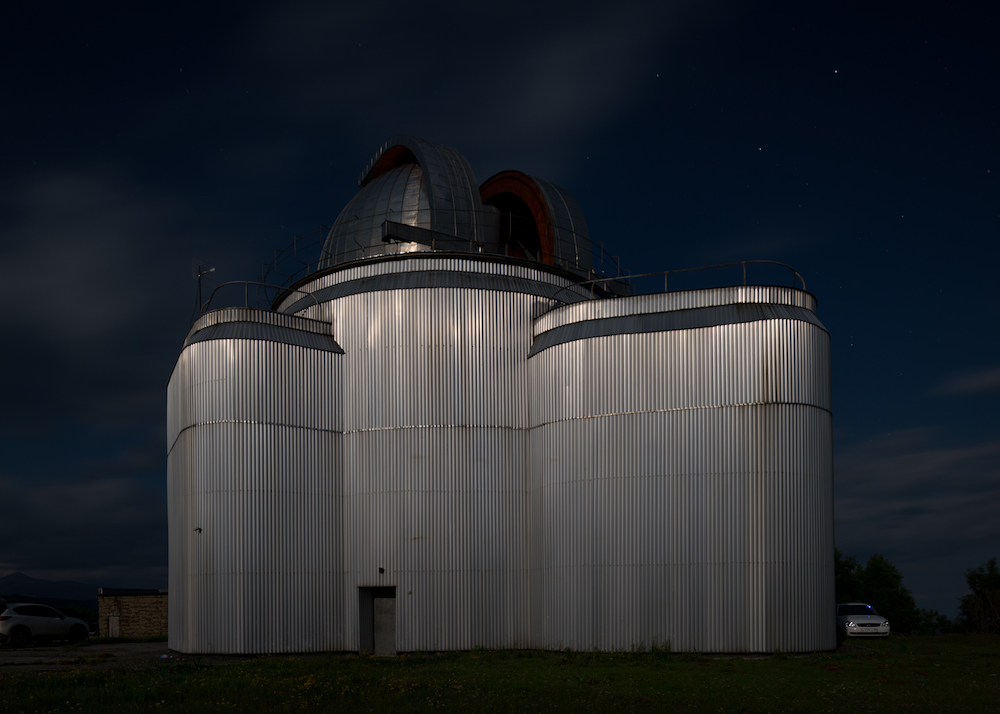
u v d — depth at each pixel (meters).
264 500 31.72
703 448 29.78
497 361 34.31
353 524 33.38
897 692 20.06
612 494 30.67
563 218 41.00
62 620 39.22
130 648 36.69
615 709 17.92
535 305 35.38
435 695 19.53
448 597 32.56
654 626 29.45
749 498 29.12
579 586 30.89
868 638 34.72
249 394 32.09
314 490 32.97
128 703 18.47
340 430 34.00
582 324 32.66
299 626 31.81
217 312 33.53
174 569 34.53
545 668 25.84
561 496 31.91
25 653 33.31
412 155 43.62
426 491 33.12
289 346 33.12
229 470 31.52
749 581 28.77
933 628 55.00
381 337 34.12
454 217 38.34
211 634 30.73
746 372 29.69
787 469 29.16
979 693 19.89
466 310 34.34
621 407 30.97
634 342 31.14
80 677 22.16
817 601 29.11
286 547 31.97
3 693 19.67
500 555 33.19
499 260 36.47
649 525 30.02
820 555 29.41
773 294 30.62
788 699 19.16
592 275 40.53
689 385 30.27
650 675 23.70
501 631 32.75
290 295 39.44
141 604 47.16
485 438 33.72
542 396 33.28
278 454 32.28
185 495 32.66
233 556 31.05
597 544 30.69
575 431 31.75
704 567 29.23
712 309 30.75
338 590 32.97
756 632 28.47
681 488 29.83
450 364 33.91
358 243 39.44
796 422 29.39
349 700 18.73
